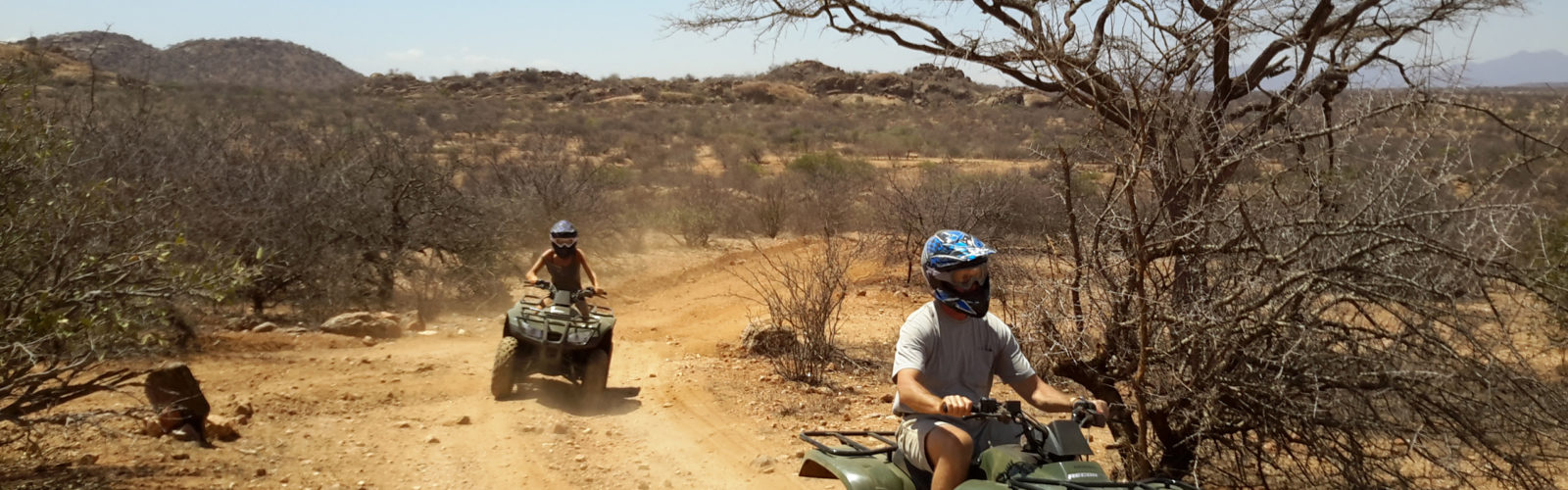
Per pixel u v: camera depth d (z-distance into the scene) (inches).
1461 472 229.3
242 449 281.9
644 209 943.7
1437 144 217.9
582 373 368.2
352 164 596.4
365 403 346.0
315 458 280.7
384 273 577.0
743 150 2320.4
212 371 372.5
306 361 404.2
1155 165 227.0
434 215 595.5
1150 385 251.9
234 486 249.8
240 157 610.5
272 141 711.1
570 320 368.8
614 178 1269.7
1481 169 222.7
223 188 519.8
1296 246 219.6
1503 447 228.1
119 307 256.2
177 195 467.2
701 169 2014.0
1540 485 220.4
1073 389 332.5
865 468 173.3
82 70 1433.3
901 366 171.0
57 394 247.9
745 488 274.2
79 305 245.3
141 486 240.7
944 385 173.5
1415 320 210.2
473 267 586.9
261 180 547.8
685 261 791.7
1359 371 218.8
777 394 383.6
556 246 379.9
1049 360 262.8
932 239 173.6
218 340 424.2
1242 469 254.4
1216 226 234.1
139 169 482.0
